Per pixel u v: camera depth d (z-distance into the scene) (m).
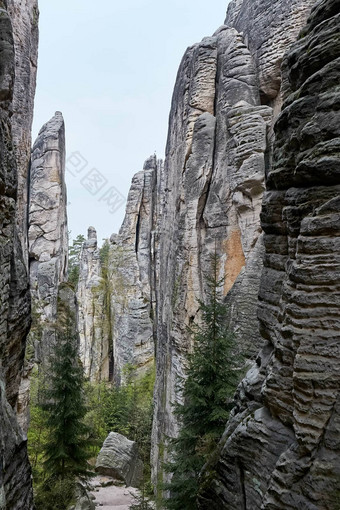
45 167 48.50
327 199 8.72
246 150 22.95
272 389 9.45
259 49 25.70
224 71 26.91
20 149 29.16
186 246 26.20
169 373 27.84
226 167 24.55
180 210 28.38
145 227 72.19
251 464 9.76
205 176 25.55
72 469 18.41
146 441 35.56
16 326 13.19
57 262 47.03
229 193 24.16
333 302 8.10
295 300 8.72
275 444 9.16
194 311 25.03
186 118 28.83
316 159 8.80
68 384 18.80
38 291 45.16
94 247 75.94
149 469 33.53
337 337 7.96
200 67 27.75
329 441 7.68
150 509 22.06
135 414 39.25
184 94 29.69
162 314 32.38
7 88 11.79
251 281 20.73
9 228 12.42
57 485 17.58
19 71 28.16
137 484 29.83
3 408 9.62
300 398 8.26
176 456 15.55
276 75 24.59
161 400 29.84
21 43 28.09
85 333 68.00
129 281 67.06
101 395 51.91
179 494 14.00
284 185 10.48
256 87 25.53
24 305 13.90
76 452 18.66
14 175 12.69
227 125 25.06
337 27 9.11
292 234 9.76
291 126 10.11
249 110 23.81
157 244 71.88
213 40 28.16
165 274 32.34
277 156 10.88
